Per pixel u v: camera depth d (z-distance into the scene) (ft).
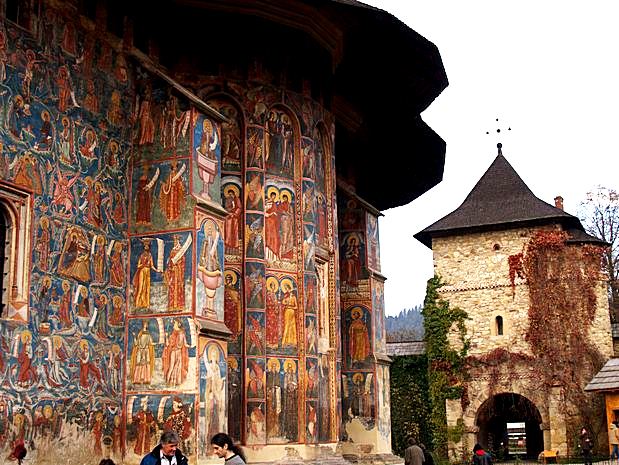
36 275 47.39
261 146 64.23
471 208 157.99
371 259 86.33
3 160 46.03
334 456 66.03
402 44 72.49
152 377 52.90
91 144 53.11
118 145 55.62
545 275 147.43
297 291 64.28
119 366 53.16
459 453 147.43
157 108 57.00
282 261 63.93
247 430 59.41
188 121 55.88
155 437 51.93
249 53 65.05
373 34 70.59
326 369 68.03
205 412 52.42
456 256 155.33
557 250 147.43
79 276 50.72
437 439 148.97
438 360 151.94
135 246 55.26
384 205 107.65
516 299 148.97
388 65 76.28
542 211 151.43
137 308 54.24
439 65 76.33
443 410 150.00
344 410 82.64
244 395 60.03
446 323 152.87
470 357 149.89
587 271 146.30
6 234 46.57
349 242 86.02
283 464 59.82
